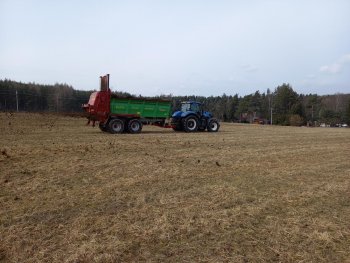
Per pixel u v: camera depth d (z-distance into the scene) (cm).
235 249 393
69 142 1359
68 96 8219
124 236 424
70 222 468
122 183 679
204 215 500
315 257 377
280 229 452
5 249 388
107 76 1888
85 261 360
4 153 995
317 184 698
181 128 2202
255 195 610
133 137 1652
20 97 7650
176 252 384
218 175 771
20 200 566
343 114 7212
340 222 482
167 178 730
